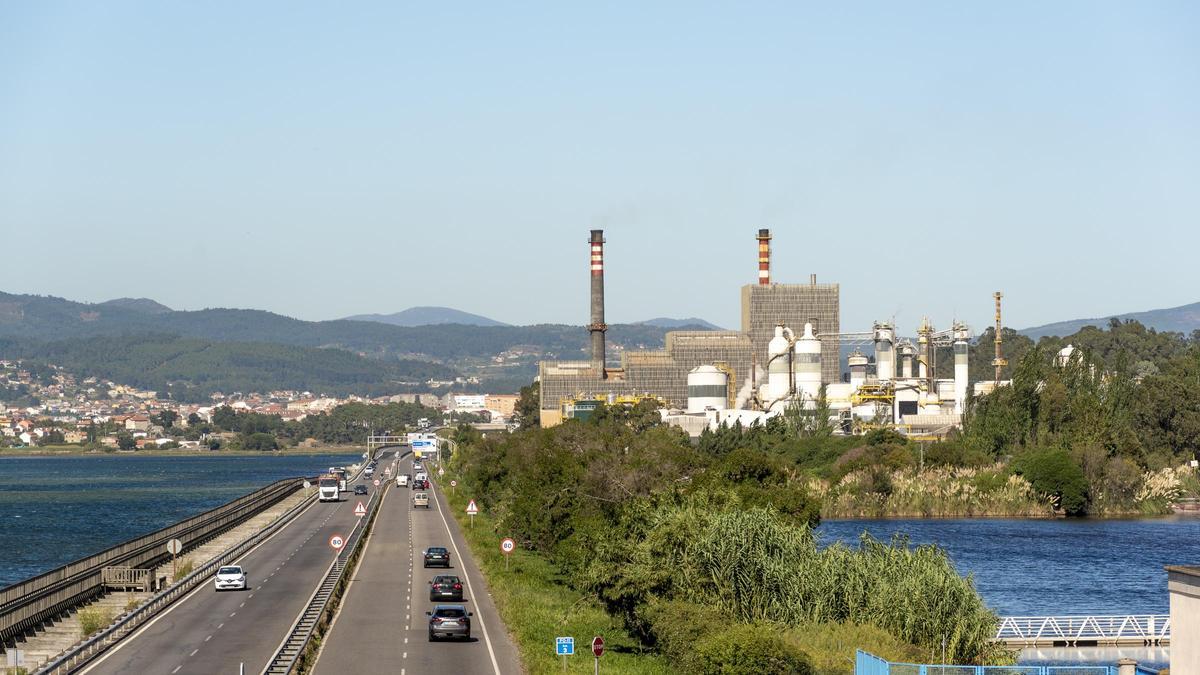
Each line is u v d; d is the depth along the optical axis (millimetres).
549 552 145625
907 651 89062
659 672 85125
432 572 134500
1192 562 168125
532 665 81500
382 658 85250
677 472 163875
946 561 99188
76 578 117625
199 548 171125
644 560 99438
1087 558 174125
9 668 77000
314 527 193500
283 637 91688
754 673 78875
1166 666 93188
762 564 98625
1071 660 106812
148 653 85188
